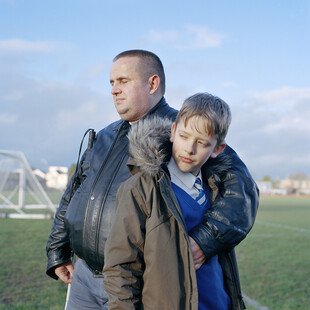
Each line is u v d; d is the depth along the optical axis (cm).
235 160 268
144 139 242
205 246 248
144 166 239
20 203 2081
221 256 269
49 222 1653
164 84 329
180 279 235
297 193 6562
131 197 241
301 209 2792
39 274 805
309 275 866
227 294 268
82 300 317
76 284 322
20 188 2088
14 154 1950
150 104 319
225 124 242
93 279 309
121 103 317
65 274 348
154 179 242
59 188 2191
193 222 252
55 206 2028
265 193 6550
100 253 293
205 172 262
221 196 261
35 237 1253
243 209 257
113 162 303
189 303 234
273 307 650
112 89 321
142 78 316
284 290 750
